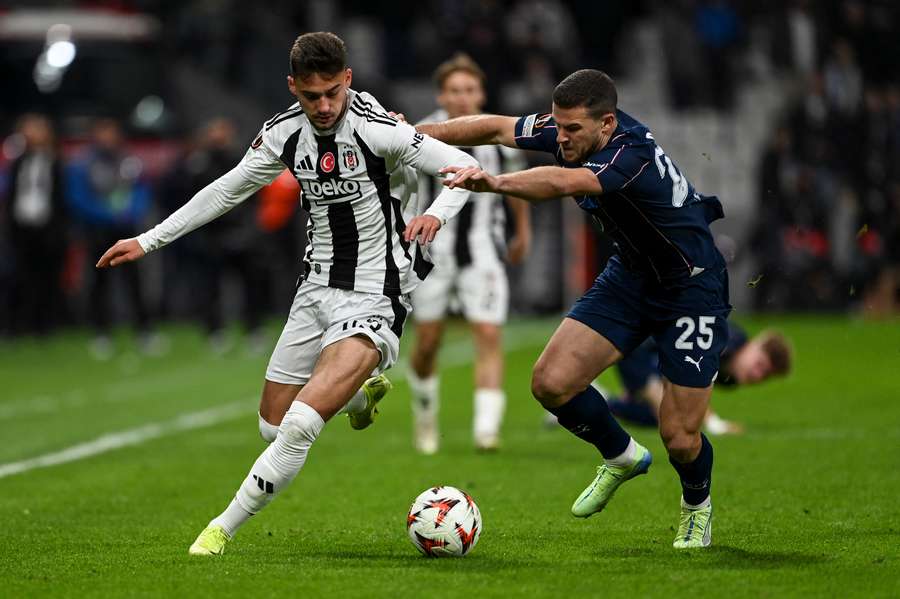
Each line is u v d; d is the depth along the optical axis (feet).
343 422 142.41
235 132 288.71
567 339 75.97
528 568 69.36
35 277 229.04
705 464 74.90
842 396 155.53
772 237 255.50
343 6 326.03
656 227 72.33
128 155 230.48
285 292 264.31
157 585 65.26
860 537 78.43
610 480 79.00
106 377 185.88
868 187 264.93
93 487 102.42
